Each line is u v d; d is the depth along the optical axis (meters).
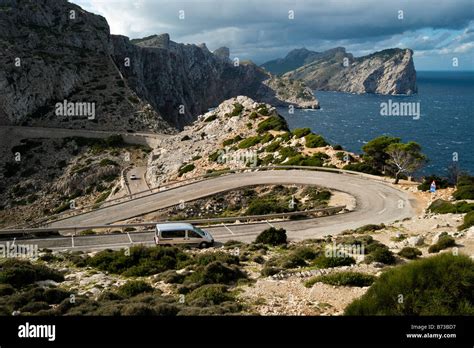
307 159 72.69
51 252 35.44
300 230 43.25
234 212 57.59
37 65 170.25
